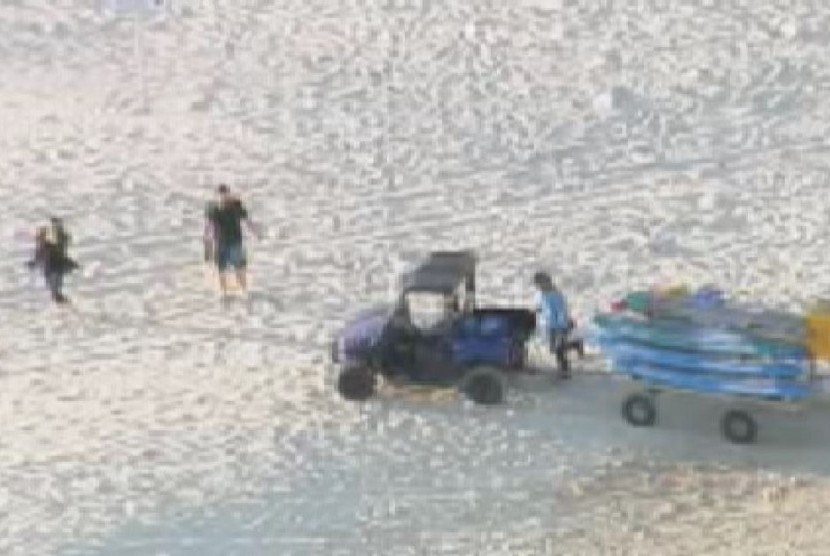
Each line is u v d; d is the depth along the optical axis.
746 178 113.06
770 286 96.69
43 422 87.44
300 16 152.75
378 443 83.44
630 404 83.50
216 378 91.06
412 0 154.62
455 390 87.81
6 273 106.75
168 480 80.94
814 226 104.88
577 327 92.56
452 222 109.50
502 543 74.12
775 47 136.38
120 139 128.62
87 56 146.88
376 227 109.56
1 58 147.25
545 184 114.56
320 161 121.56
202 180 119.81
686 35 140.62
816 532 73.75
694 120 123.62
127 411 88.12
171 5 158.00
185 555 74.44
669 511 76.25
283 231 109.69
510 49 140.88
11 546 75.75
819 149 117.06
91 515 78.19
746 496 77.25
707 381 81.81
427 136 124.62
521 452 81.94
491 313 87.94
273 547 74.81
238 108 133.25
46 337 97.44
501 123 125.94
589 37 142.12
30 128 131.75
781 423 83.50
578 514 76.31
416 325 90.44
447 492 78.75
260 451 83.19
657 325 82.62
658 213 108.50
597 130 123.19
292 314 98.06
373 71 138.50
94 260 107.75
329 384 89.62
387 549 74.12
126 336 96.88
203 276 104.44
